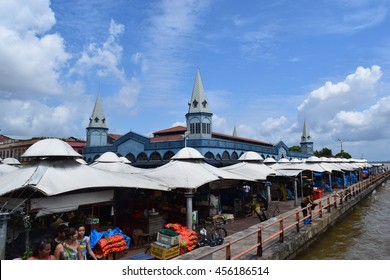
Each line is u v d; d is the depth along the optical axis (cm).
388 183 5984
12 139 5975
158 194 1562
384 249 1480
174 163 1566
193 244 1101
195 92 4425
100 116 5275
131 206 1502
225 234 1359
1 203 962
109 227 1124
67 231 679
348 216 2406
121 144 4238
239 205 1908
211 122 4397
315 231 1593
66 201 987
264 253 1096
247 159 2358
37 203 909
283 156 5578
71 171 1031
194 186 1329
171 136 4697
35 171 974
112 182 1064
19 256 855
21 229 963
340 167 3891
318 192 2727
